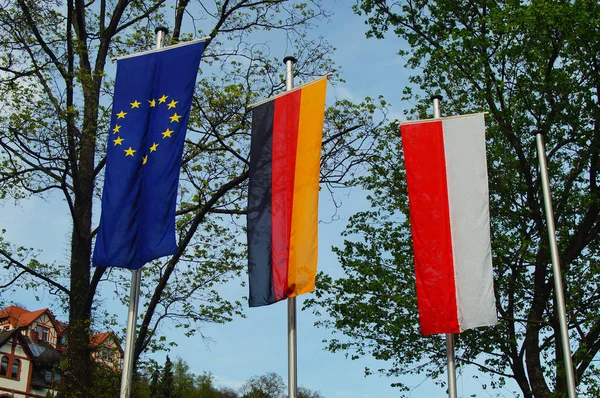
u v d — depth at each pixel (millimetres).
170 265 20109
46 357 56094
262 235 13445
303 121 14016
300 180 13625
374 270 22703
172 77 14609
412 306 21391
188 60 14703
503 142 22594
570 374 13219
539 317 21094
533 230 22203
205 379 71938
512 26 19656
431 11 22719
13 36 20000
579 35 19266
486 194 13461
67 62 20688
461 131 13930
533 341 21031
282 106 14258
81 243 20734
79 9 21672
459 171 13672
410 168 13797
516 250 21406
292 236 13289
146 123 14375
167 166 13820
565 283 20984
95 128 20141
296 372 12711
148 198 13695
